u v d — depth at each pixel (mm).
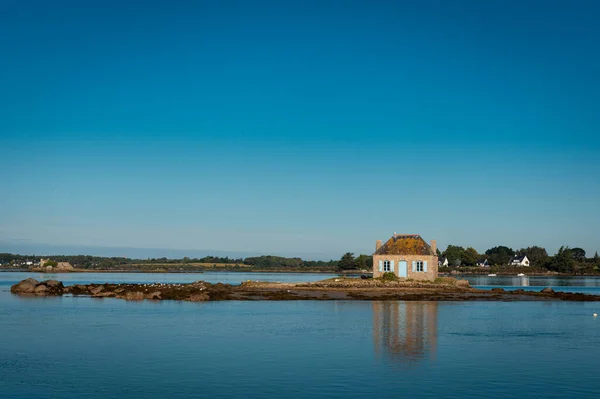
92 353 36406
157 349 37875
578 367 33438
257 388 28359
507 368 33031
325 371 31922
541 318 57406
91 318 53938
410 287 90750
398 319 54906
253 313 59438
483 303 74812
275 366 33031
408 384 29344
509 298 82625
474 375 31297
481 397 27141
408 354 36875
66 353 36375
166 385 28797
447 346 39906
